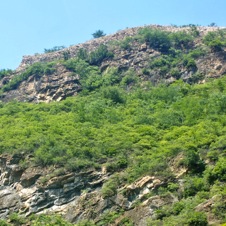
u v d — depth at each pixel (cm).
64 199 4562
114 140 5059
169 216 3775
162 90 6419
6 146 5191
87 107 6169
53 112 6244
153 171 4341
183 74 7006
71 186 4622
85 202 4394
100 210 4266
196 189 4006
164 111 5688
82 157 4847
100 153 4888
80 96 6850
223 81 6381
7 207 4712
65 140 5125
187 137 4766
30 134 5397
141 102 6238
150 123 5472
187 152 4359
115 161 4728
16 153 5075
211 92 6016
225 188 3784
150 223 3747
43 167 4866
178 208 3803
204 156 4344
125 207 4203
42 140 5153
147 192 4206
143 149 4825
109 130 5344
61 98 6938
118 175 4525
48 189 4647
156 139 5025
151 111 5894
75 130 5359
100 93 6731
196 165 4262
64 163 4806
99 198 4359
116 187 4394
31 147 5106
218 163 4084
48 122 5709
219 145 4381
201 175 4175
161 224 3688
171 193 4062
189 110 5519
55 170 4762
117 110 6031
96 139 5131
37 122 5778
